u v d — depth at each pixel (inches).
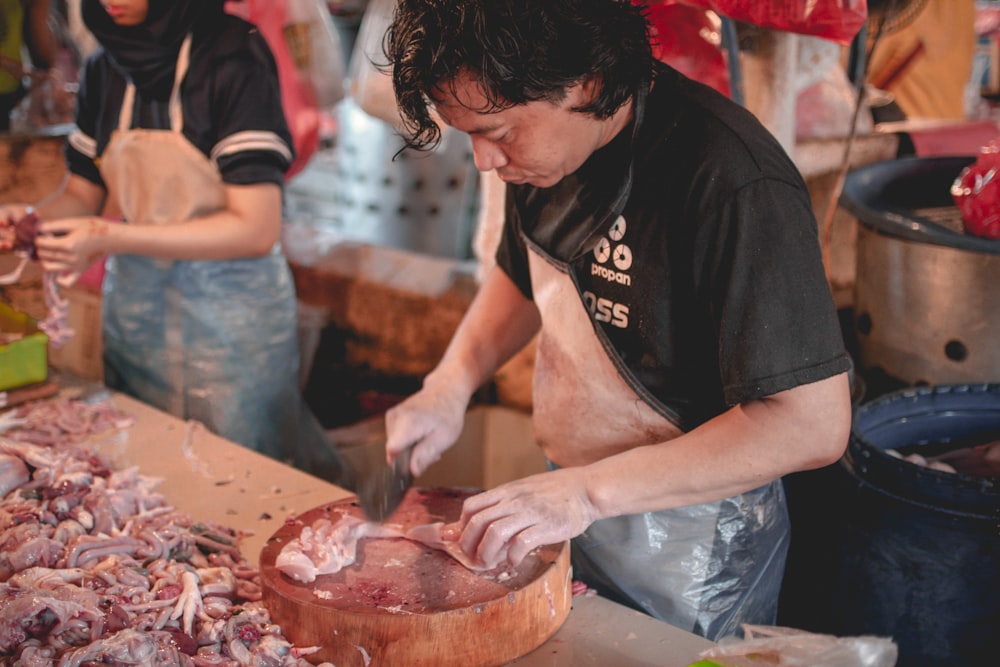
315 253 159.5
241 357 115.8
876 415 85.4
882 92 130.0
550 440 70.7
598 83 51.6
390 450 69.2
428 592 57.7
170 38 103.1
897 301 92.8
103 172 112.7
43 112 156.0
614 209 59.6
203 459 87.5
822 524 87.6
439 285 146.6
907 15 115.9
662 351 61.6
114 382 122.3
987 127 126.3
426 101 52.8
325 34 139.3
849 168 116.6
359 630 55.2
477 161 55.4
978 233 89.3
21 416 94.9
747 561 69.7
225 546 70.1
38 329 102.0
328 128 203.2
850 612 83.7
